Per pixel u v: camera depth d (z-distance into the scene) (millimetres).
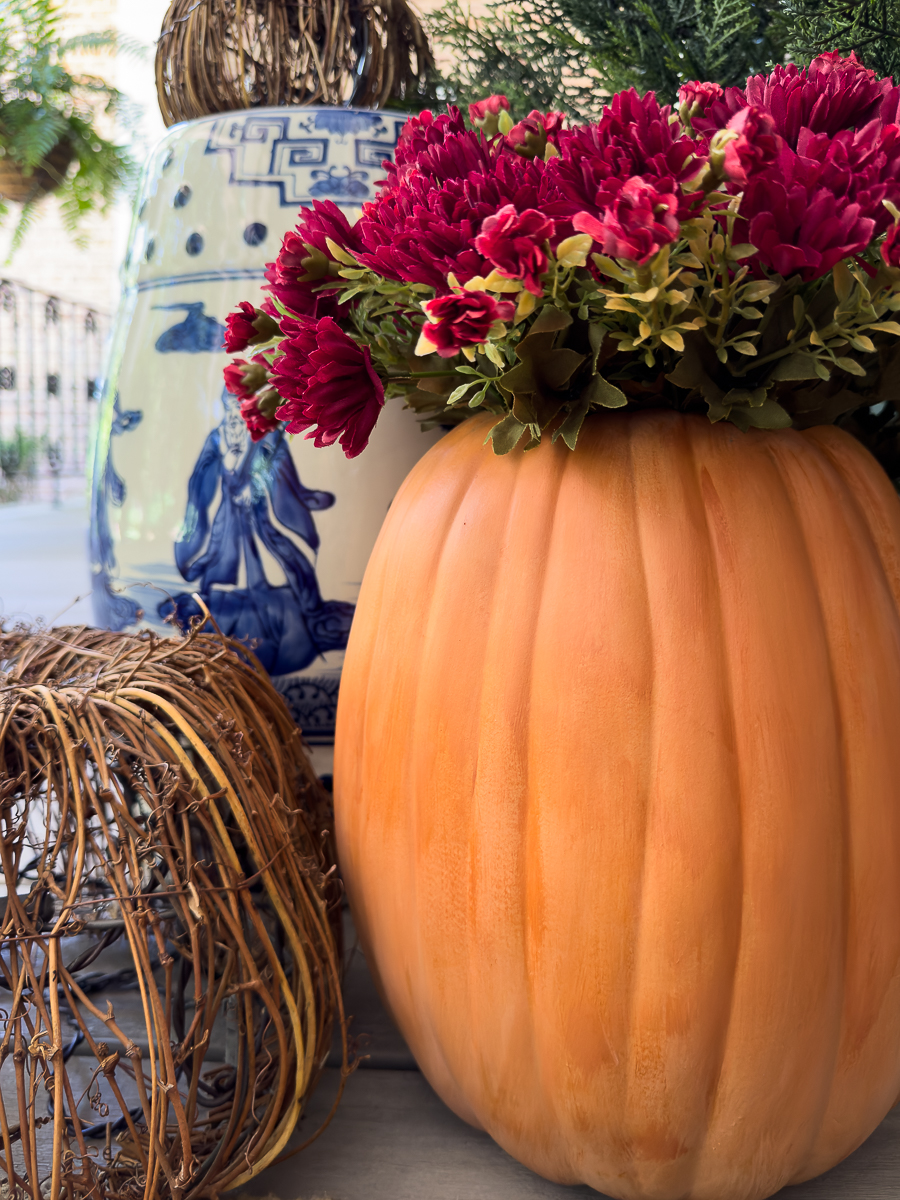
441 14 726
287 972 509
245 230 666
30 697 439
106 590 723
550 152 397
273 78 717
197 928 415
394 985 480
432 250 369
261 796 460
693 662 384
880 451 528
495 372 428
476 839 415
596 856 388
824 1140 433
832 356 387
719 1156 418
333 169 667
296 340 423
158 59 768
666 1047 393
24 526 3553
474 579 424
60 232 5102
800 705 386
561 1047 408
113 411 711
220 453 668
